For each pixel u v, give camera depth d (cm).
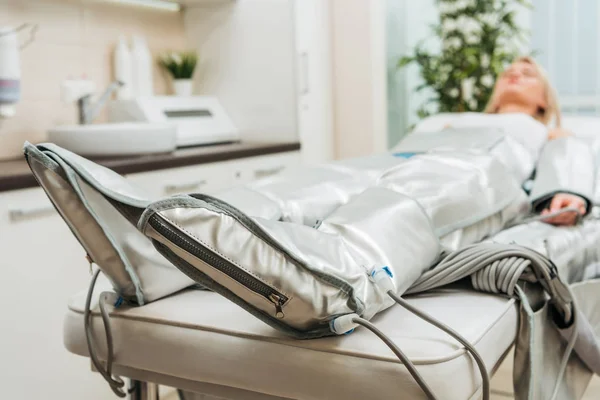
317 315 88
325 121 325
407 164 148
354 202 118
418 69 389
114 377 119
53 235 187
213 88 320
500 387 190
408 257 109
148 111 269
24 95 246
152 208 82
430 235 119
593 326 155
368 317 95
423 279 116
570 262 156
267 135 309
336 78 333
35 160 98
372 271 96
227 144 303
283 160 292
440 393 86
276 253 85
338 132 336
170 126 238
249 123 313
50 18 254
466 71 356
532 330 109
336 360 90
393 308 107
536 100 258
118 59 278
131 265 109
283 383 94
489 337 98
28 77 246
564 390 125
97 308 113
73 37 265
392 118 368
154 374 111
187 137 279
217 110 311
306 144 307
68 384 194
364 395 88
